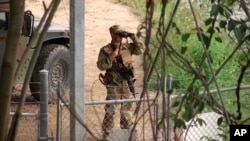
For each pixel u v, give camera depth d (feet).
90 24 206.59
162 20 26.68
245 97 75.10
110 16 214.90
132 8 222.48
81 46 75.15
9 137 23.11
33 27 102.22
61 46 127.13
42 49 124.88
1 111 22.24
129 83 88.38
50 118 107.14
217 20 29.43
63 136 92.73
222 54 106.63
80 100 74.13
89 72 159.74
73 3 74.79
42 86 72.95
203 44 27.04
